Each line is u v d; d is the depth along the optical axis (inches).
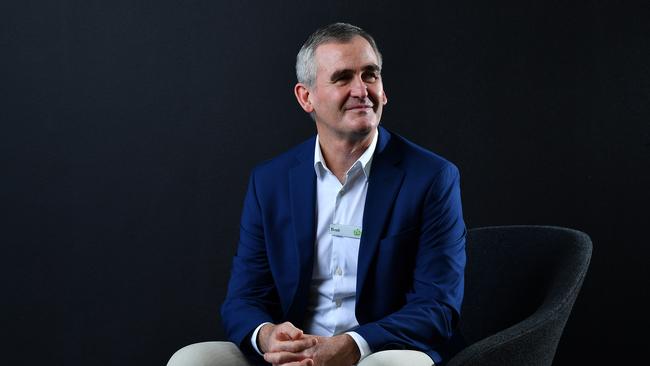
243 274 90.4
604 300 122.4
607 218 121.1
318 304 87.2
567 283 76.4
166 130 126.3
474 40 122.0
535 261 88.5
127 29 125.5
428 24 122.5
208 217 126.8
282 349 77.0
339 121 82.9
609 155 120.4
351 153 85.6
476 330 92.5
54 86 126.0
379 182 85.0
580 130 120.9
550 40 120.8
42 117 126.3
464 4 122.0
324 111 83.8
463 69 122.3
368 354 77.0
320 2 123.7
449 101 122.8
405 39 122.9
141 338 127.9
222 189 126.4
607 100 120.1
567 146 121.2
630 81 119.5
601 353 123.0
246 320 85.0
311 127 125.0
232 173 126.2
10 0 125.4
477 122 122.5
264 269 90.4
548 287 82.8
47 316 127.7
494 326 90.8
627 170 120.3
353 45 82.6
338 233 85.7
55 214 126.9
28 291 127.6
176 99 126.0
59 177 126.7
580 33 120.2
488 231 94.1
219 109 125.9
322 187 87.5
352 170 85.4
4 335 127.8
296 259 86.9
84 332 127.9
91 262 127.3
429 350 79.6
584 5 120.0
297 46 124.4
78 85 126.0
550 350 74.5
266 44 124.8
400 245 83.6
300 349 76.7
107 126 126.3
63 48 125.8
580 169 121.1
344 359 76.5
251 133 125.6
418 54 122.7
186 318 127.6
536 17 120.9
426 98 123.0
